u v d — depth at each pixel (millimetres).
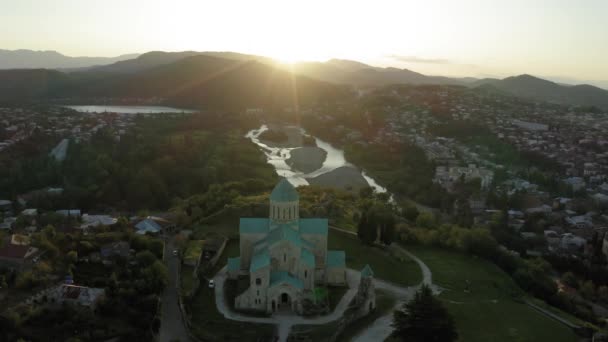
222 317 121688
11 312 105000
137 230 181125
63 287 119125
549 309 144750
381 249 179625
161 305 126812
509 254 181750
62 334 104438
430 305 111062
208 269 149500
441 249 190750
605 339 121312
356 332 118188
